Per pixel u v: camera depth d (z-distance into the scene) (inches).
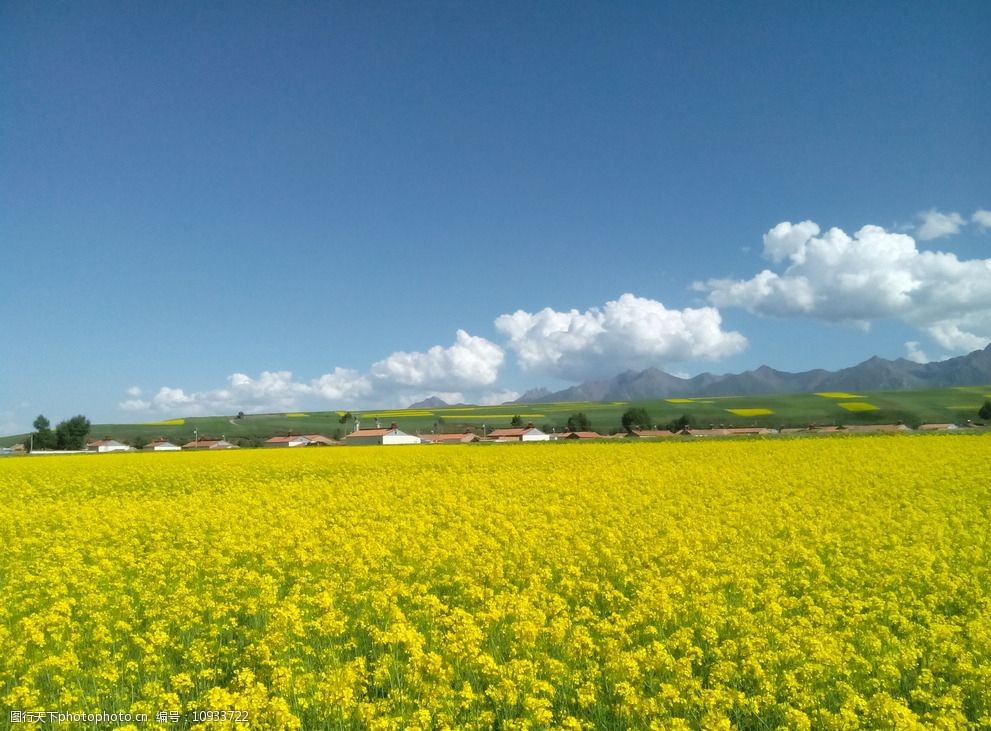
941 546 589.0
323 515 839.1
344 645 391.9
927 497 854.5
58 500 1104.2
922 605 443.2
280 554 612.4
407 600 494.0
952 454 1382.9
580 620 430.9
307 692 334.3
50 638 411.5
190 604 446.6
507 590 496.7
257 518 817.5
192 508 892.0
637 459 1512.1
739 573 505.4
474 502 907.4
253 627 442.6
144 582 534.6
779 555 562.9
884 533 654.5
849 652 358.6
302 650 396.8
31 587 530.3
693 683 321.7
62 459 2001.7
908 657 350.9
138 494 1154.7
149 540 721.0
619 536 642.8
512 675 334.0
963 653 350.6
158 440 4980.3
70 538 721.0
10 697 317.7
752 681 343.3
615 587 514.0
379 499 970.7
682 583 492.4
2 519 851.4
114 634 425.1
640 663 349.7
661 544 610.9
